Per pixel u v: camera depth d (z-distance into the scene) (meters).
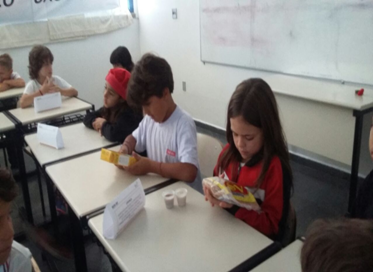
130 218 1.19
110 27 4.80
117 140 1.98
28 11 4.23
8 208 0.92
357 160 2.37
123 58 3.23
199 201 1.30
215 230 1.13
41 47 3.03
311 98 2.51
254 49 3.38
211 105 4.14
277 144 1.22
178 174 1.47
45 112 2.66
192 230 1.14
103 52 4.87
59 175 1.58
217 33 3.74
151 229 1.15
